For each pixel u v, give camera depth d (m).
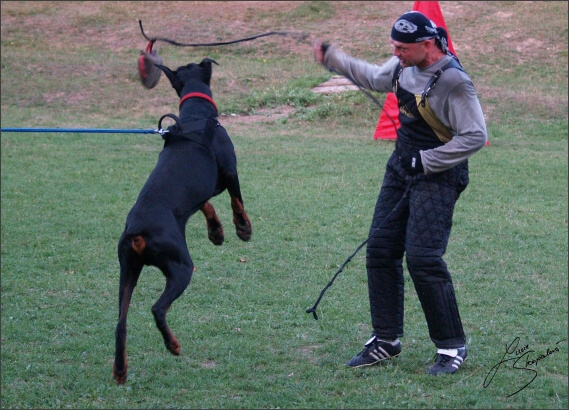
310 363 6.82
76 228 11.33
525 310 8.20
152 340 7.38
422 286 6.34
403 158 6.27
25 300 8.52
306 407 5.80
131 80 24.33
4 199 12.90
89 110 22.00
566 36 26.97
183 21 30.41
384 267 6.62
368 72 6.59
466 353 6.60
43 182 14.09
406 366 6.68
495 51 26.28
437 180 6.25
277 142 18.16
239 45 28.03
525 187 13.90
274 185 14.02
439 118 6.11
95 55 27.02
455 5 30.44
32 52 27.05
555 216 12.05
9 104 22.30
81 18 30.86
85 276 9.40
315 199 13.03
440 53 6.08
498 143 18.09
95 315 8.12
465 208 12.47
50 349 7.18
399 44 5.97
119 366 5.84
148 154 16.73
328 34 28.67
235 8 31.75
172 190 6.02
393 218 6.51
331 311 8.21
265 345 7.28
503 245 10.57
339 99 22.02
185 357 6.98
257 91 23.20
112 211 12.25
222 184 6.63
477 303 8.43
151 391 6.18
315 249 10.45
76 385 6.30
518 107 21.22
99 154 16.61
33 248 10.41
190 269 5.93
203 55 27.17
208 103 6.70
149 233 5.78
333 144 17.98
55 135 18.56
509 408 5.71
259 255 10.21
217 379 6.44
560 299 8.53
